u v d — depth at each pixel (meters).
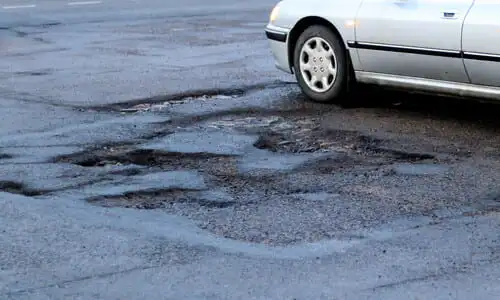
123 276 5.63
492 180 7.59
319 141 8.93
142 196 7.25
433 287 5.43
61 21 19.02
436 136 9.04
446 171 7.86
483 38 8.90
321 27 10.43
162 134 9.26
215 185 7.53
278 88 11.55
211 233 6.38
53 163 8.21
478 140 8.88
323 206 6.94
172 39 16.08
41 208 6.95
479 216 6.70
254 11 20.52
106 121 9.83
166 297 5.32
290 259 5.88
